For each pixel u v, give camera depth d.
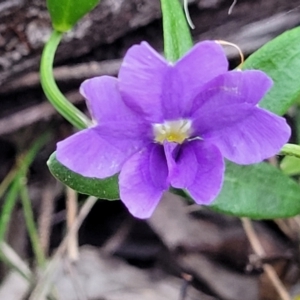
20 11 0.09
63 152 0.06
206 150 0.06
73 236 0.10
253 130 0.06
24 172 0.10
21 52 0.10
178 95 0.06
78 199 0.10
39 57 0.10
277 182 0.07
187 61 0.05
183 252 0.10
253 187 0.07
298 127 0.10
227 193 0.07
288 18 0.10
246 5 0.10
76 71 0.10
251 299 0.10
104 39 0.10
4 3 0.09
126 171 0.06
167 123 0.06
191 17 0.10
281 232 0.10
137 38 0.10
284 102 0.07
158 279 0.10
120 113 0.06
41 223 0.10
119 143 0.06
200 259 0.10
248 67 0.07
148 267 0.10
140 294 0.10
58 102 0.08
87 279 0.10
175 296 0.10
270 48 0.07
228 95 0.06
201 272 0.10
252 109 0.06
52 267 0.09
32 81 0.10
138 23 0.10
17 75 0.10
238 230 0.10
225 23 0.10
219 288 0.10
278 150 0.06
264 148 0.06
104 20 0.10
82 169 0.06
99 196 0.07
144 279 0.10
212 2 0.10
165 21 0.07
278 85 0.07
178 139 0.06
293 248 0.10
